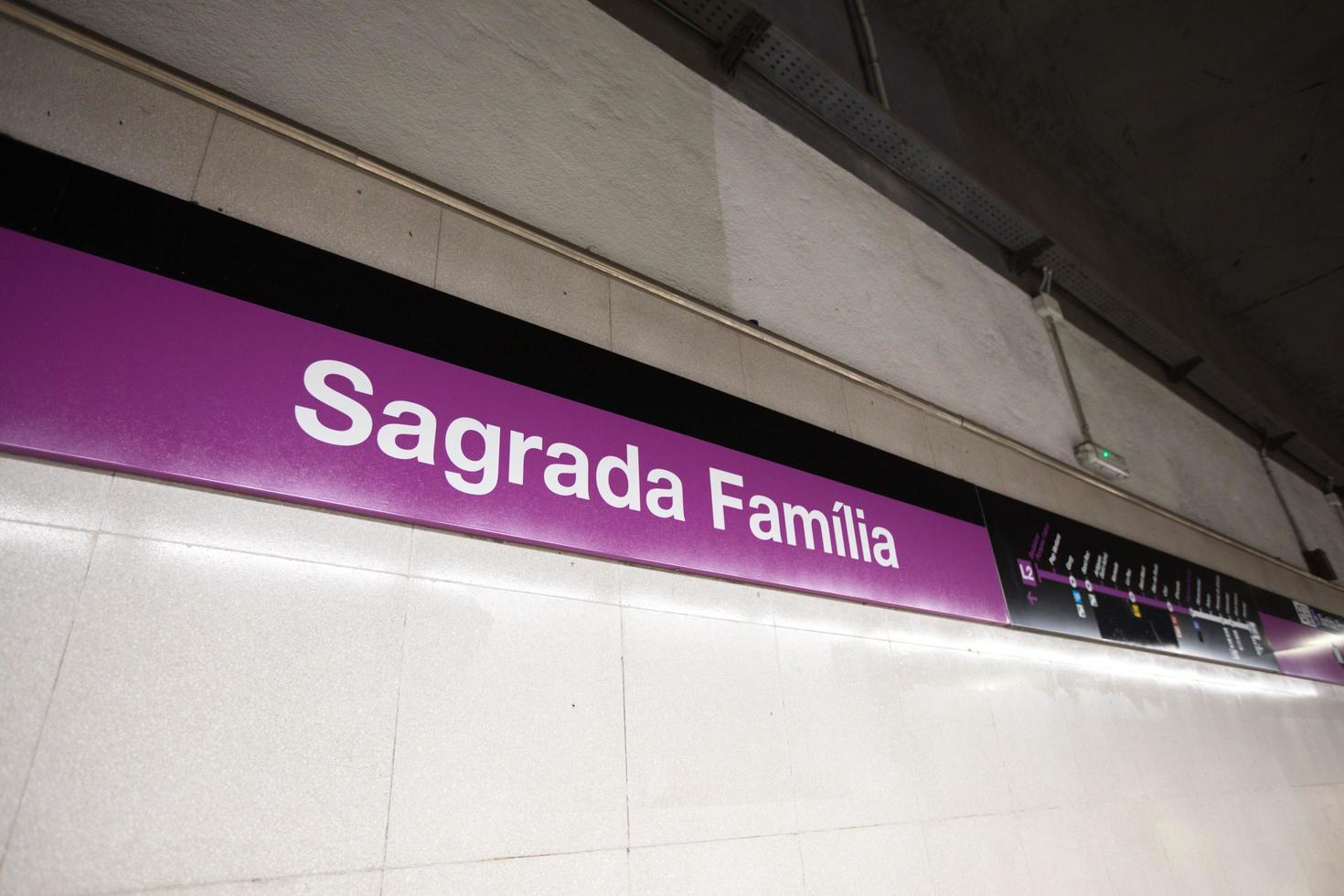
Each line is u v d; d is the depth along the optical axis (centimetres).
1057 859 191
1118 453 339
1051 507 271
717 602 154
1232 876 243
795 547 171
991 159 355
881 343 245
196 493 102
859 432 211
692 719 139
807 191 254
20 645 84
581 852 116
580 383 149
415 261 140
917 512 209
